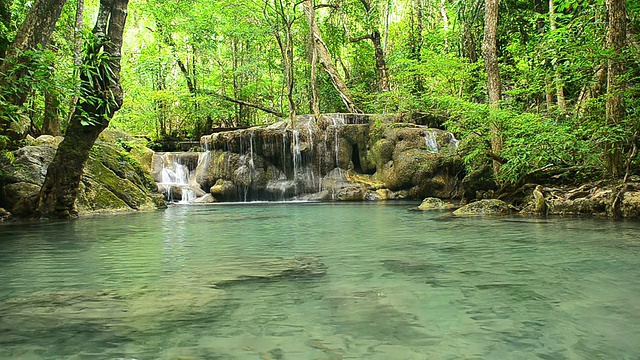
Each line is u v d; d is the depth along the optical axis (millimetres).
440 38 20422
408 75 18156
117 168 12414
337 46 24547
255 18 20141
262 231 6789
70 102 10016
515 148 8781
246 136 17703
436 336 2098
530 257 4176
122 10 8305
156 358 1866
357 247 4953
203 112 22703
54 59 6266
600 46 7750
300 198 17219
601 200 7766
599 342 2006
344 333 2148
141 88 24328
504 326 2236
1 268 3914
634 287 3002
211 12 20344
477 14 15570
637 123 7406
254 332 2178
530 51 11953
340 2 22703
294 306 2623
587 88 9727
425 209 10891
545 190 8938
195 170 18391
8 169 9148
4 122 9477
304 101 25906
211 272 3652
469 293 2887
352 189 16531
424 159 16109
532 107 13820
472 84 17125
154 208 12625
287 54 14969
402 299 2754
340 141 17891
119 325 2311
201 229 7152
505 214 8742
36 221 8633
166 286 3164
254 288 3084
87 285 3219
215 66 26578
